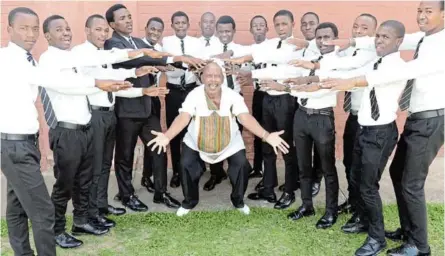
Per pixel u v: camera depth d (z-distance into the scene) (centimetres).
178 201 452
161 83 508
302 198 413
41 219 307
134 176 519
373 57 353
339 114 548
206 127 397
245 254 355
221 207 443
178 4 517
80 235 388
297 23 525
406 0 519
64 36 333
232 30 466
